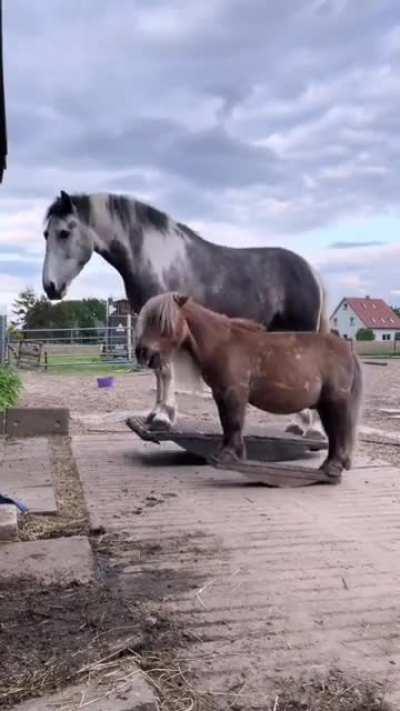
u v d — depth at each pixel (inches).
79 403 424.8
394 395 494.6
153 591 112.8
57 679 82.3
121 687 80.4
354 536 145.1
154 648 91.9
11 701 77.2
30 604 105.7
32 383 581.0
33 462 226.2
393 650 92.4
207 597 110.3
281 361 193.6
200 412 377.7
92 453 247.3
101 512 165.2
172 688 82.2
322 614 104.0
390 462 233.1
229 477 207.2
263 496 182.4
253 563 127.6
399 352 1362.0
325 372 195.0
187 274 232.5
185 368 199.5
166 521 157.3
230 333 194.4
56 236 227.8
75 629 96.7
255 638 95.7
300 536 145.3
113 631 95.9
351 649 92.5
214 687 82.5
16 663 86.3
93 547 137.6
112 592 112.0
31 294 1887.3
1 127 146.2
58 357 976.9
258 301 243.8
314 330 257.8
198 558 130.6
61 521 158.6
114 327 887.7
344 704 79.0
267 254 250.2
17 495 177.5
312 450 233.3
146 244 229.9
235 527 152.3
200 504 173.5
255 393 195.0
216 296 236.5
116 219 228.2
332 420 197.5
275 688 82.4
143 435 217.9
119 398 456.4
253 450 220.1
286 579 119.0
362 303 2561.5
